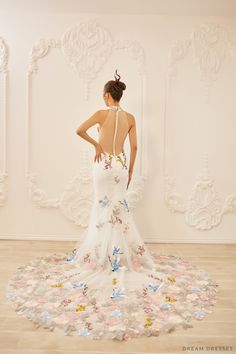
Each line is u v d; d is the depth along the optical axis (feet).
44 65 14.21
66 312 8.16
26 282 9.95
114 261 10.45
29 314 8.04
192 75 14.30
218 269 11.47
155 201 14.65
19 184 14.60
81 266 10.97
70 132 14.42
